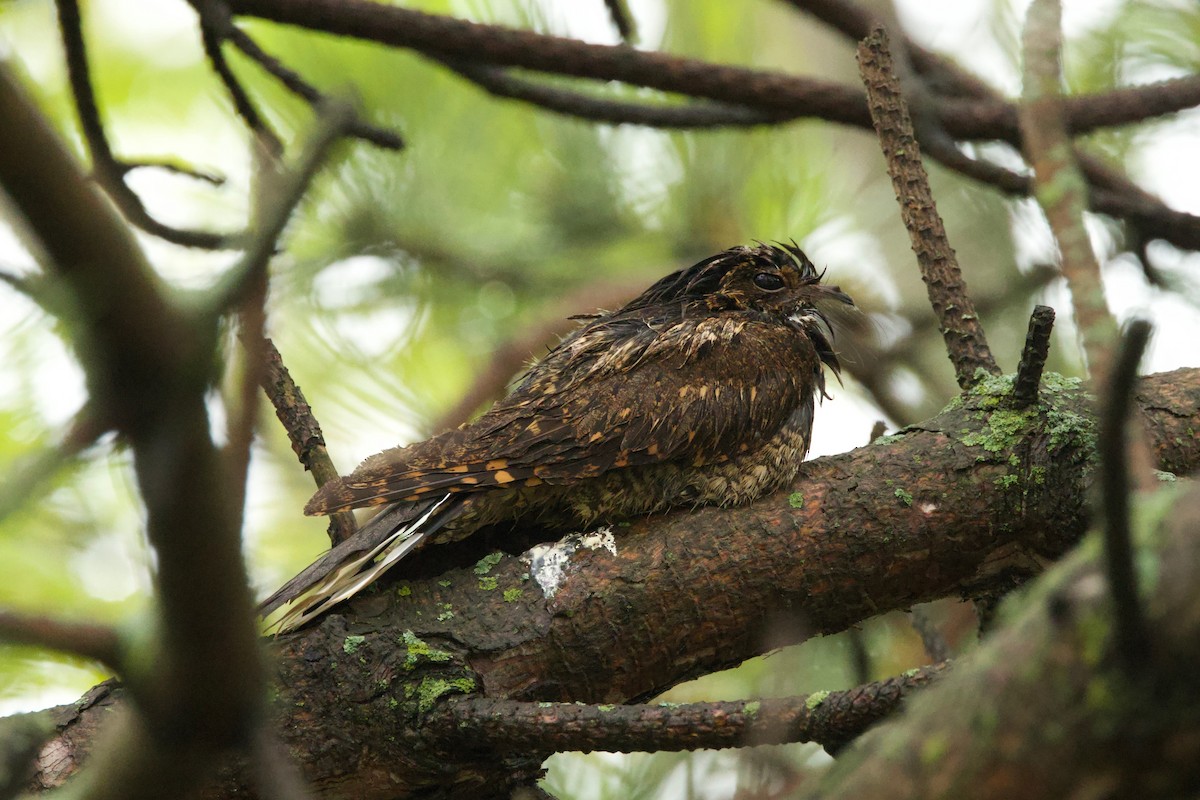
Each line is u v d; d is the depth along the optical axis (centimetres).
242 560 275
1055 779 279
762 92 823
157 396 246
